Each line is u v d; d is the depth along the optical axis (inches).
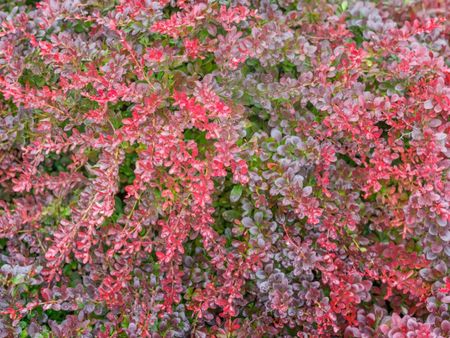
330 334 31.5
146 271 32.5
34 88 32.5
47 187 35.3
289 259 31.4
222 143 28.1
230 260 30.8
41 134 32.1
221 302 30.2
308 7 35.3
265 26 31.7
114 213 33.6
